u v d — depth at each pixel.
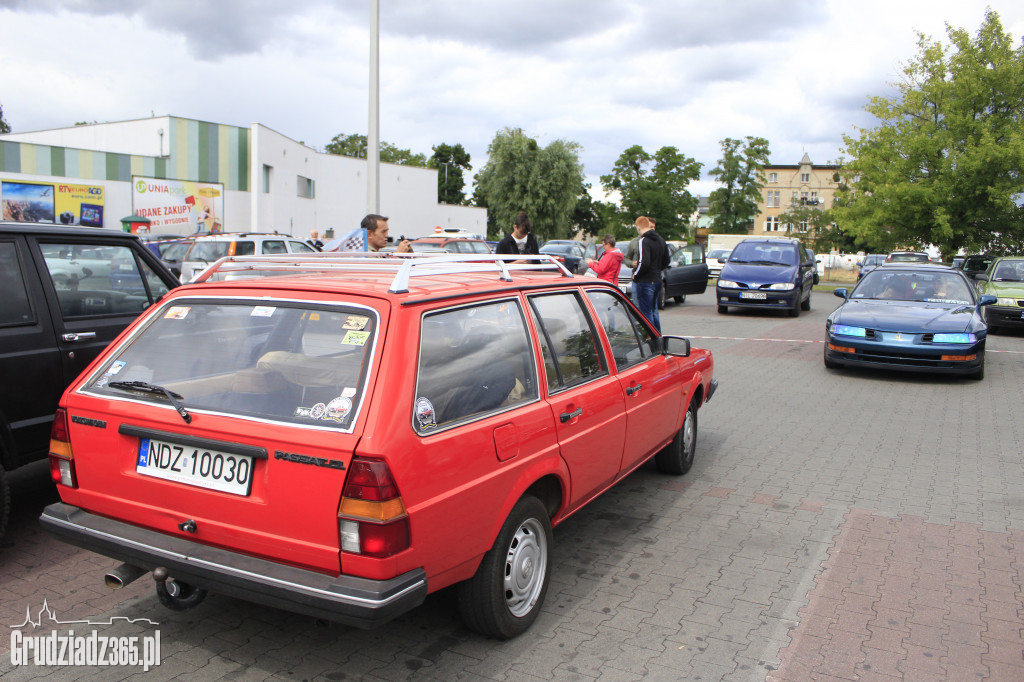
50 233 4.83
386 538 2.64
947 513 5.11
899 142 28.84
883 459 6.40
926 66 28.67
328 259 3.84
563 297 4.15
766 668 3.22
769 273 18.08
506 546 3.29
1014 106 27.56
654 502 5.32
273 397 2.93
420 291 3.14
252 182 33.78
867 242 31.94
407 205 48.97
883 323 9.77
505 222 54.00
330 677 3.13
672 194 68.62
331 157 41.81
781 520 4.98
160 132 31.67
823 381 9.92
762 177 72.88
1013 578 4.12
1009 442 6.94
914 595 3.91
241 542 2.89
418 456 2.76
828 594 3.92
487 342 3.36
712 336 14.43
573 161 53.62
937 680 3.13
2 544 4.49
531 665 3.23
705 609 3.75
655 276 12.25
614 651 3.35
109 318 5.14
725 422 7.70
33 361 4.51
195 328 3.30
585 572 4.18
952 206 27.73
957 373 9.46
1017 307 14.72
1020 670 3.22
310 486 2.71
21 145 27.77
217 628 3.54
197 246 15.25
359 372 2.82
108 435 3.18
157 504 3.08
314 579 2.71
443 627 3.57
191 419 2.96
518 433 3.33
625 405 4.41
